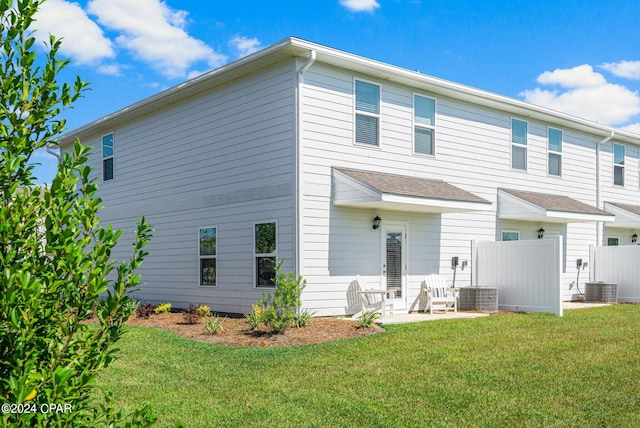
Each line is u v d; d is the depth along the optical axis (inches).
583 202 748.0
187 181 593.0
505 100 625.9
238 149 531.2
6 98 111.0
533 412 225.9
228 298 538.3
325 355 334.0
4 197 106.3
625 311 565.3
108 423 113.7
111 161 715.4
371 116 524.4
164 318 522.9
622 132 791.7
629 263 721.6
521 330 419.5
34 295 93.5
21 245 103.6
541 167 699.4
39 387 95.3
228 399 250.2
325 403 241.6
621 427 207.9
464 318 494.6
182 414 229.1
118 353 349.4
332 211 490.6
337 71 500.7
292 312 414.6
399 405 237.6
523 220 676.1
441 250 584.7
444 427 211.2
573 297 732.7
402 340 374.3
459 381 272.7
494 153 641.6
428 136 575.2
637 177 856.9
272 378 285.6
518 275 576.7
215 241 555.2
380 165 528.1
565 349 345.4
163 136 629.3
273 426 214.5
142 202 657.6
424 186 522.3
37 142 113.7
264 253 499.2
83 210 107.2
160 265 627.5
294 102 473.7
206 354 346.6
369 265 516.7
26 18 113.5
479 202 530.6
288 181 477.1
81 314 104.3
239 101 532.4
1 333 95.0
